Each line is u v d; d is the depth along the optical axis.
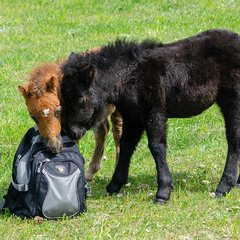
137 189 9.51
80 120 8.27
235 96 8.73
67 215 7.76
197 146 12.06
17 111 13.71
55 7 27.17
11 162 10.88
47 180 7.58
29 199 7.70
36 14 25.91
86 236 7.16
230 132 8.85
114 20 24.19
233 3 26.03
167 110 8.82
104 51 8.69
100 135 10.11
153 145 8.58
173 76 8.55
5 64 18.16
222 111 9.02
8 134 12.37
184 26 22.44
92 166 10.30
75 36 21.91
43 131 7.91
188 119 13.73
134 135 9.10
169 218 7.71
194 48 8.71
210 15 24.00
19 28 23.50
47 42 20.89
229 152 8.88
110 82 8.41
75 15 25.69
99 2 27.81
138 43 8.98
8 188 8.64
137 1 27.56
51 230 7.35
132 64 8.49
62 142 8.13
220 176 9.89
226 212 7.91
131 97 8.47
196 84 8.64
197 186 9.35
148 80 8.41
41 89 7.80
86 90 8.12
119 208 8.34
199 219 7.68
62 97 8.30
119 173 9.09
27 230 7.34
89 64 8.19
